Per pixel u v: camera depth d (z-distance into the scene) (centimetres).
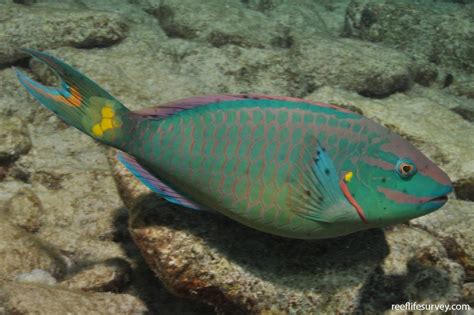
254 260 66
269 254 66
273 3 186
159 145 58
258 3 189
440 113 123
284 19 175
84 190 97
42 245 81
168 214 67
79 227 91
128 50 143
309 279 65
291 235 60
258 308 64
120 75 126
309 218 57
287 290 65
